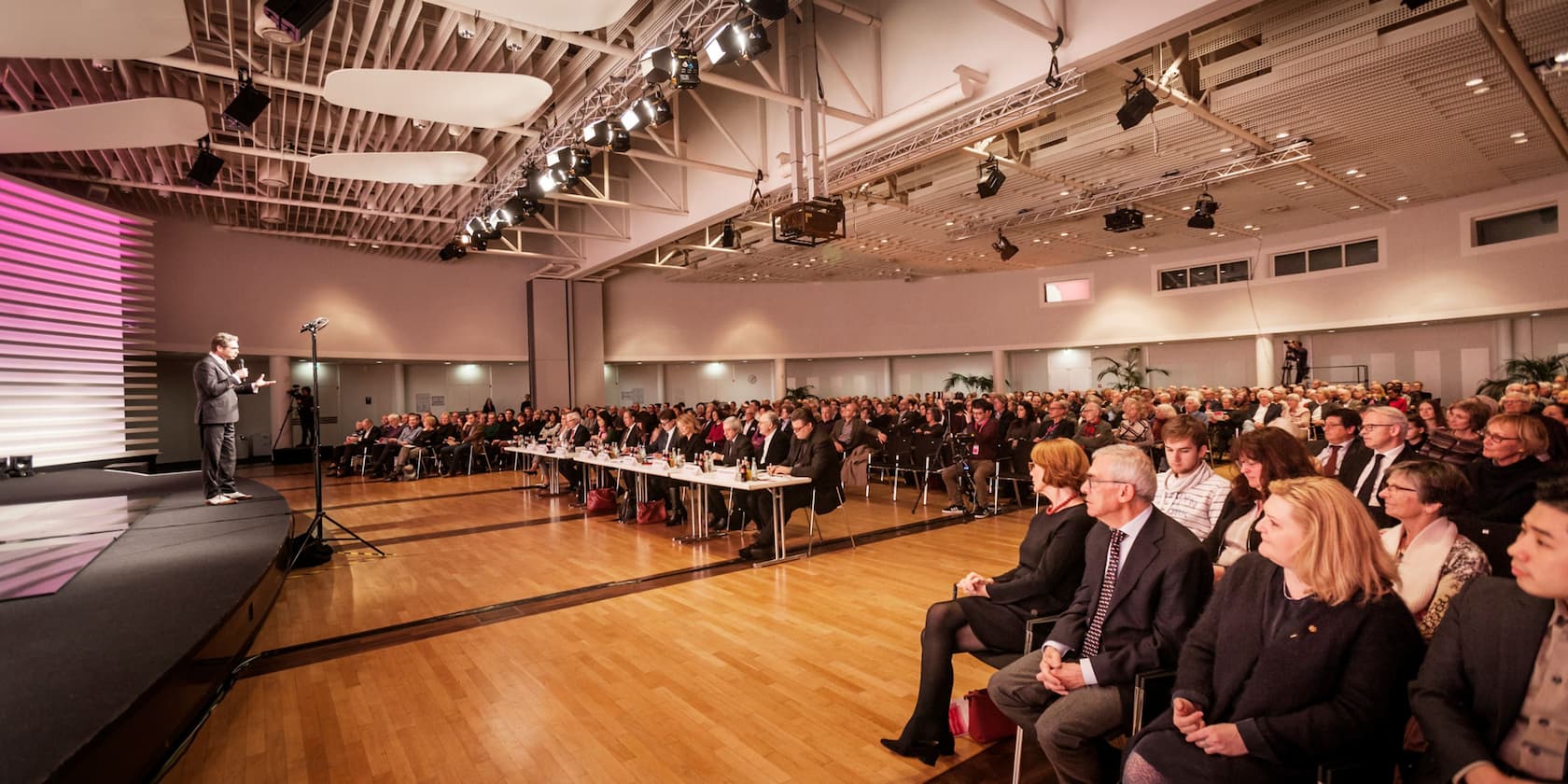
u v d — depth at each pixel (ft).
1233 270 51.55
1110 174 35.06
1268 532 5.70
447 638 13.79
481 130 29.53
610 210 47.50
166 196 36.63
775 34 29.48
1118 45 19.27
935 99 23.84
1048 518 9.29
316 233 45.03
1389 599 5.32
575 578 18.08
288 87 21.98
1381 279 44.70
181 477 26.11
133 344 32.12
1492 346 44.45
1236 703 5.81
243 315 44.57
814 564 18.83
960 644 9.16
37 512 18.26
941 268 60.39
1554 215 38.55
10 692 7.36
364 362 54.54
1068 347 59.98
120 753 6.85
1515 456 10.84
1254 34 24.23
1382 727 5.20
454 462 42.63
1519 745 4.45
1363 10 22.21
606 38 22.13
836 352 66.03
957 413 33.65
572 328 58.80
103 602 10.67
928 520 24.58
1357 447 12.66
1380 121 28.66
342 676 12.04
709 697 10.85
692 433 26.73
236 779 8.80
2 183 25.75
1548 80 24.50
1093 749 7.06
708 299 64.90
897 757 9.02
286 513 18.25
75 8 12.27
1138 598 7.38
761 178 32.50
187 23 13.07
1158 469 29.53
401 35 21.20
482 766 9.03
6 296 25.91
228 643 10.43
